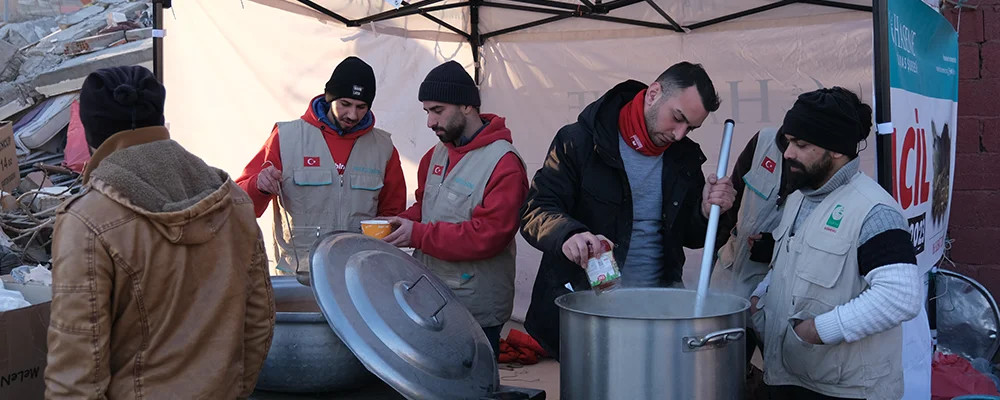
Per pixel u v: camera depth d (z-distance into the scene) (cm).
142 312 156
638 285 273
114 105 160
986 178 432
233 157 441
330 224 325
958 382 339
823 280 212
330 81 321
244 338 179
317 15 453
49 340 151
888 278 199
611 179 266
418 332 205
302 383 208
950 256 440
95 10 1048
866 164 436
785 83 446
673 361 182
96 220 151
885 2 243
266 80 447
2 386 178
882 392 213
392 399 214
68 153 646
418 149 502
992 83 429
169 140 168
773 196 290
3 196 409
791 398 232
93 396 150
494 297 299
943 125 330
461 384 203
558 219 244
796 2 426
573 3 463
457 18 509
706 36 462
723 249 313
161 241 157
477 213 284
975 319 384
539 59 506
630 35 481
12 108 773
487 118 315
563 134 273
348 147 331
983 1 426
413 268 236
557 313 280
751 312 247
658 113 254
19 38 1088
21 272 254
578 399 195
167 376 159
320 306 195
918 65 283
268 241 446
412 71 497
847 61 429
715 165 468
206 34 426
